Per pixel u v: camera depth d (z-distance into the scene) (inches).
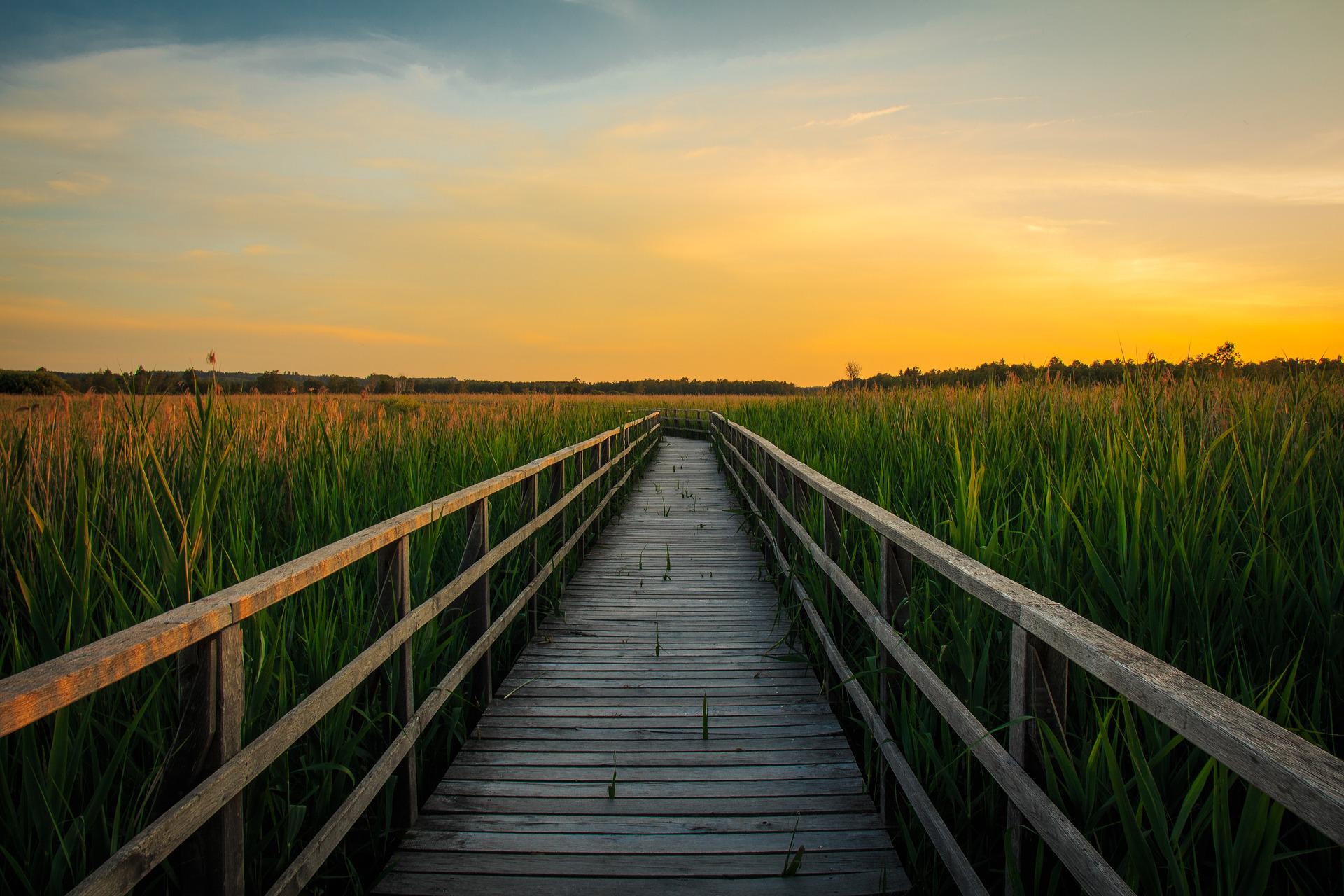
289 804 88.0
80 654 51.5
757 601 237.1
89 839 75.6
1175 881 57.5
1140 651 52.0
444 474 227.8
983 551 119.6
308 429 229.9
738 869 101.5
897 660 98.1
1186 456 147.8
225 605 65.3
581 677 172.6
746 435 358.0
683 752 135.5
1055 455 188.2
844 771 129.0
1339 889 69.7
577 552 284.5
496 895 95.7
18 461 146.9
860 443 264.1
